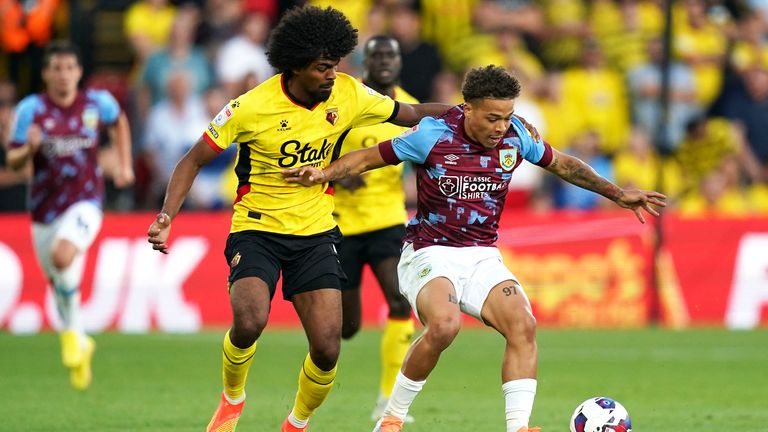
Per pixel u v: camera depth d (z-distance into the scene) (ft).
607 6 197.77
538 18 197.88
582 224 165.07
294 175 70.59
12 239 157.99
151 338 146.92
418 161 71.97
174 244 160.35
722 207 186.70
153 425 85.15
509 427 67.05
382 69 94.84
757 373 118.32
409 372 69.10
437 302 69.00
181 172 70.79
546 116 187.62
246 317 68.95
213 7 185.57
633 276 165.58
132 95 180.45
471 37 195.31
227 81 181.27
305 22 68.44
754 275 166.40
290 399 99.71
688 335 152.97
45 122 110.11
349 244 96.43
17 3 188.55
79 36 190.49
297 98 70.90
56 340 144.87
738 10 201.87
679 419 88.99
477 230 72.54
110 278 158.61
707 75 193.06
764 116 192.54
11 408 93.56
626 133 190.70
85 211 110.63
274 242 72.02
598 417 69.15
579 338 149.48
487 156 71.56
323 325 70.95
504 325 69.31
